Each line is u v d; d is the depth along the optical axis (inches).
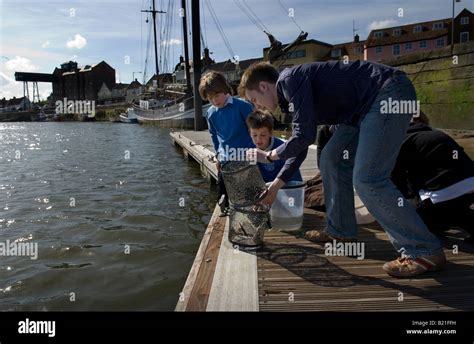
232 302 87.3
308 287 93.7
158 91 1732.3
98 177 386.0
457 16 1508.4
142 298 137.0
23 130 1512.1
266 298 89.0
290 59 1676.9
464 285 90.9
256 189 116.6
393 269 96.4
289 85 94.1
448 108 435.5
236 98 146.9
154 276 155.0
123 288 144.9
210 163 322.7
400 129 90.1
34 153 634.2
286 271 103.3
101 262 169.5
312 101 93.0
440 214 112.4
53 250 183.9
